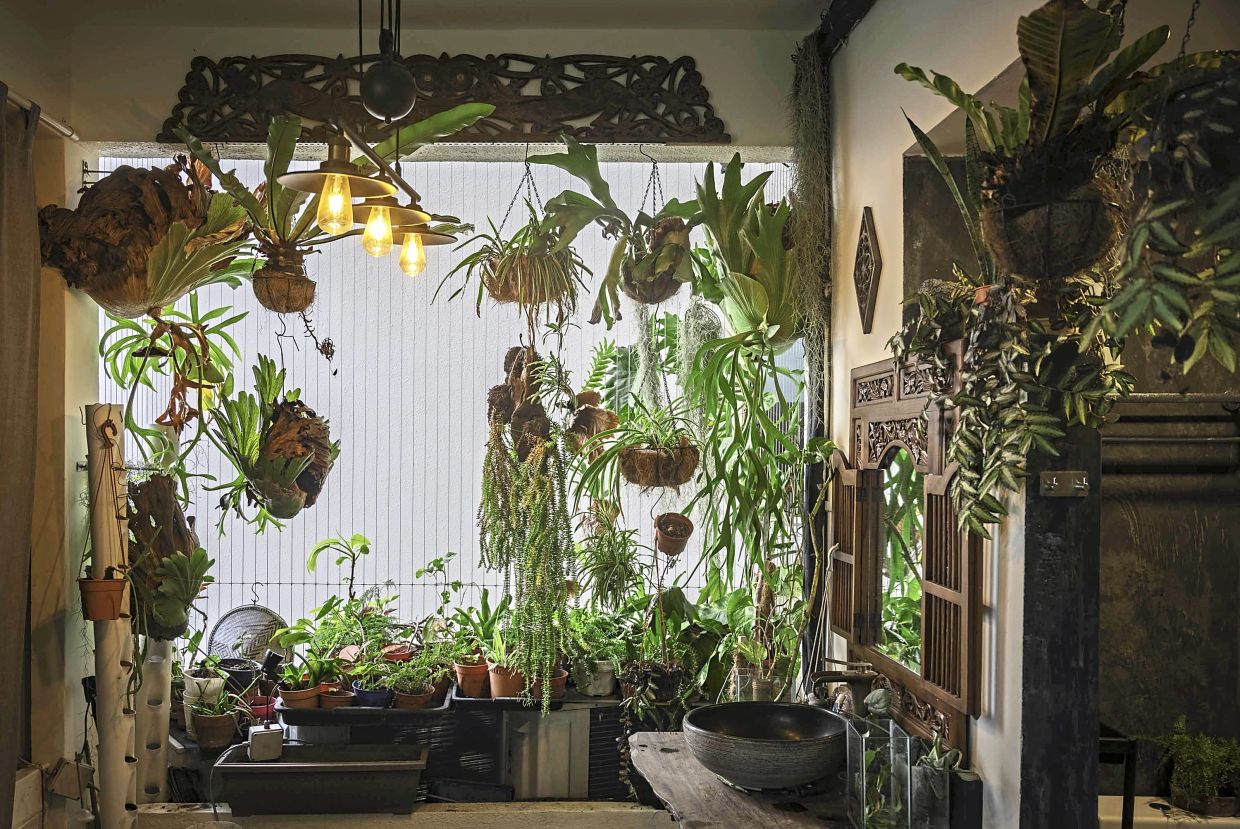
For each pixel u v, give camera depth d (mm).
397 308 4418
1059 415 2119
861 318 3400
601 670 4020
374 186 2576
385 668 3961
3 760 3105
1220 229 1308
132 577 3732
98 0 3678
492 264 3889
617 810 3848
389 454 4422
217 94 3898
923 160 3018
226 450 3896
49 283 3762
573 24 3947
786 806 2580
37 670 3697
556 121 3971
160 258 3521
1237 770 2891
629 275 3783
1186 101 1361
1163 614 3160
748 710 2988
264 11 3777
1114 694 3164
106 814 3586
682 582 4441
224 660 4211
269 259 3576
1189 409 3172
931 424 2600
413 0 3715
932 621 2596
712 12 3842
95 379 4027
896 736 2307
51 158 3777
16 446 3170
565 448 3686
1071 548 2156
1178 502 3164
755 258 3811
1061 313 2045
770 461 3902
